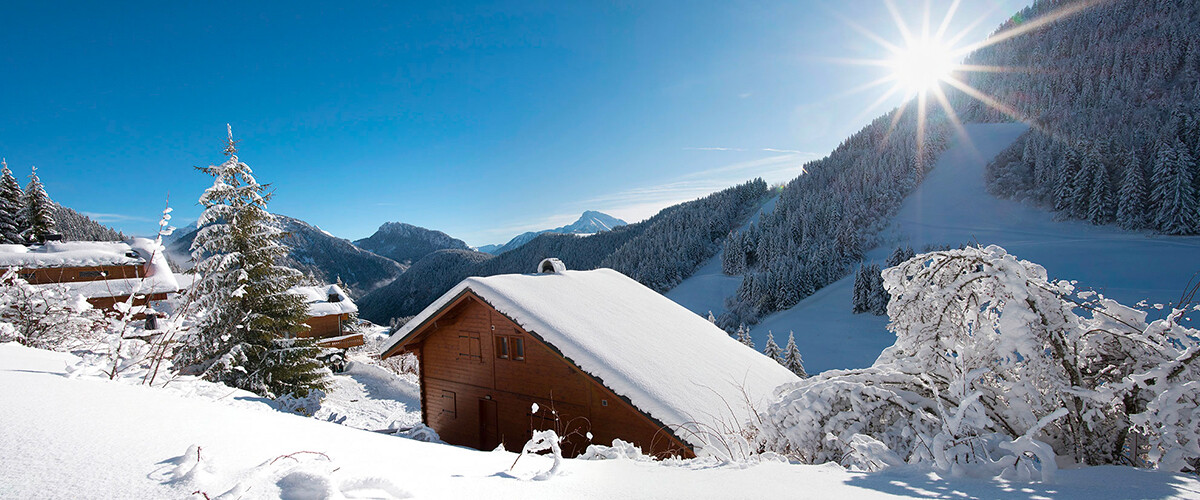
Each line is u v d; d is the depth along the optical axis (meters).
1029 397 3.52
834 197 111.19
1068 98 130.62
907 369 4.28
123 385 3.15
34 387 2.65
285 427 2.58
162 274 26.14
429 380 12.23
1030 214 91.44
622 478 2.25
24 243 37.06
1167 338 3.65
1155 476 2.49
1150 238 69.81
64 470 1.53
